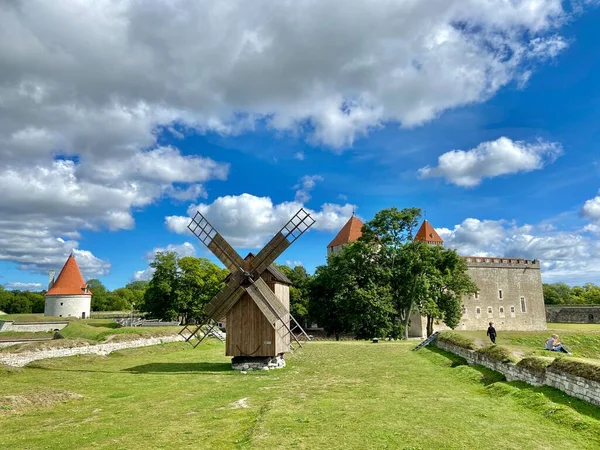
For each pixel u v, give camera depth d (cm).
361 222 8625
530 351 1966
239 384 1847
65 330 4366
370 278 5553
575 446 938
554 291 13888
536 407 1248
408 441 980
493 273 8262
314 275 6706
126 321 6278
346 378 1936
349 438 1005
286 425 1115
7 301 10744
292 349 3122
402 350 3098
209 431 1130
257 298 2325
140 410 1397
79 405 1485
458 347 2409
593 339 4425
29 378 2042
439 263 6016
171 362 2642
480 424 1111
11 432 1161
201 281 6362
